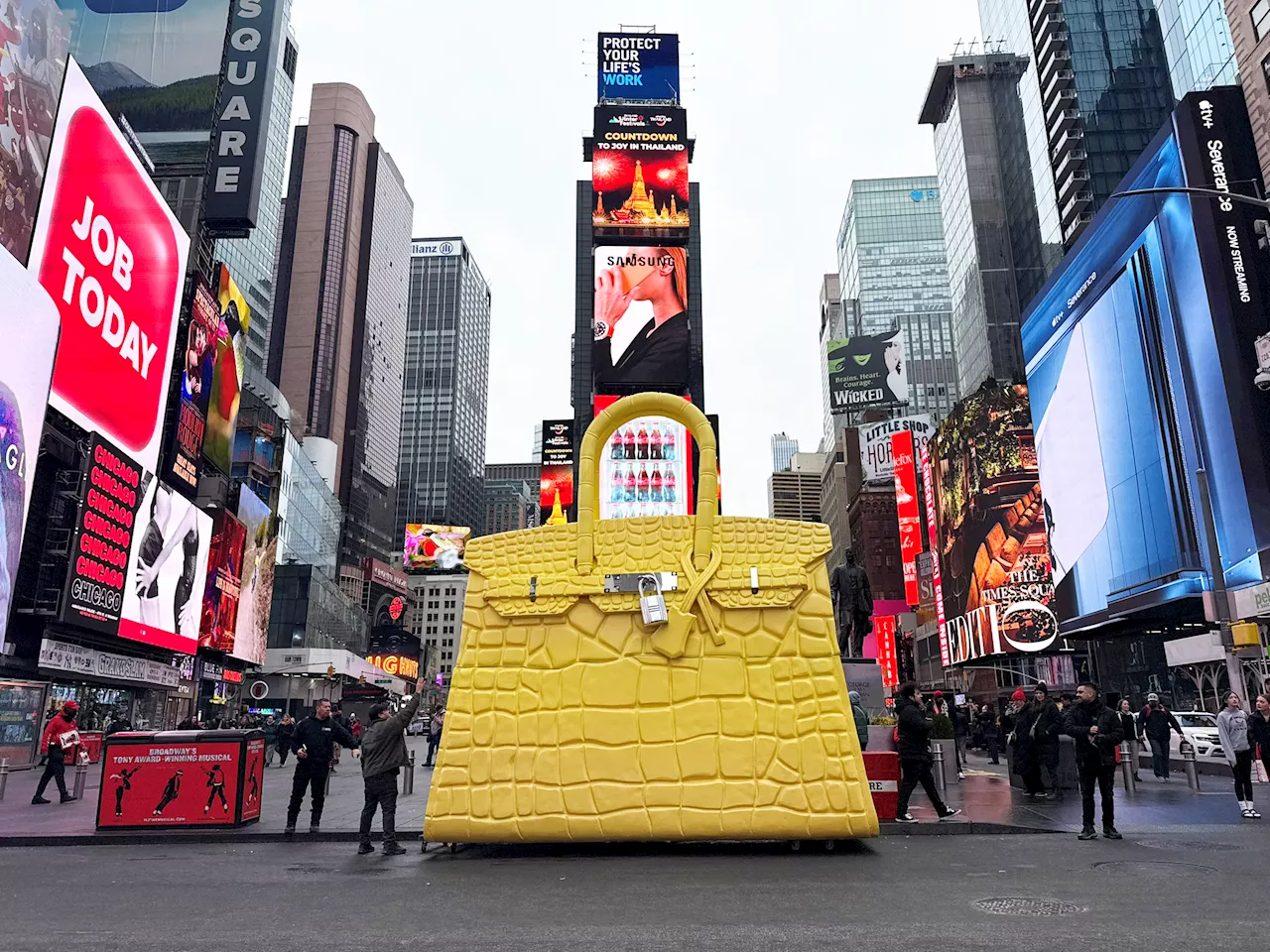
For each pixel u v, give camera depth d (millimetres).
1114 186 79062
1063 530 49344
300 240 193625
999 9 104688
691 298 136000
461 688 8828
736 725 8352
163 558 41094
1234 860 7656
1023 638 64688
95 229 34312
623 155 71562
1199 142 36531
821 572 8914
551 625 8875
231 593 57250
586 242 153750
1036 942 4621
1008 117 100562
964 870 7191
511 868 7605
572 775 8320
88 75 52438
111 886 7059
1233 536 33469
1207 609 22625
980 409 71000
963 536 71875
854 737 8391
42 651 32000
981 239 98250
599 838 8156
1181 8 72375
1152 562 39188
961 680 84062
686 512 63750
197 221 51156
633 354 67250
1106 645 59312
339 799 15773
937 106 113750
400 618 134875
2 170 28344
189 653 45406
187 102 52719
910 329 172250
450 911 5707
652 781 8234
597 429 9508
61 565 33438
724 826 8062
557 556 9156
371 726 9367
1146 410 39781
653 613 8586
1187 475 36500
